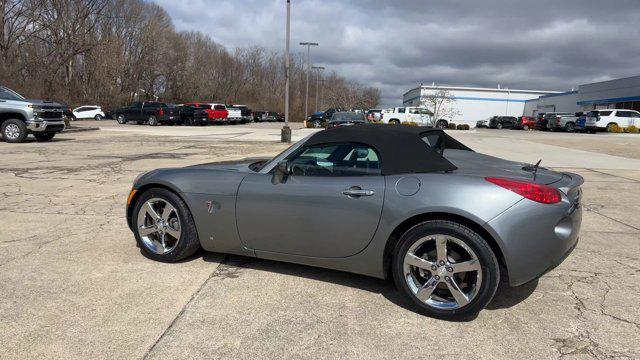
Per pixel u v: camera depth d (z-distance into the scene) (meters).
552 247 3.20
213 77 80.62
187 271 4.18
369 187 3.50
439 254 3.29
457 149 4.58
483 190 3.20
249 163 4.76
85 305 3.47
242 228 4.02
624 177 10.46
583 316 3.37
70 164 11.51
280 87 92.00
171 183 4.23
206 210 4.13
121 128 30.44
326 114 41.66
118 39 56.75
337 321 3.28
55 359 2.76
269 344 2.96
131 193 4.52
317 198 3.65
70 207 6.71
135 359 2.78
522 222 3.13
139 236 4.46
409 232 3.37
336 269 3.80
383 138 3.68
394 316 3.37
